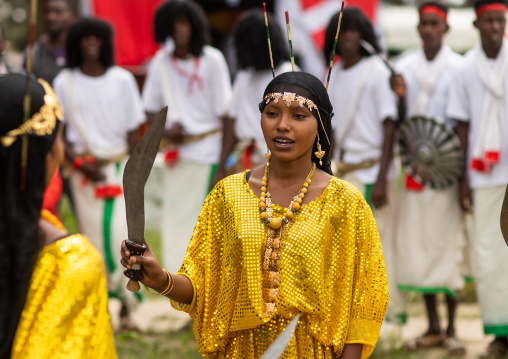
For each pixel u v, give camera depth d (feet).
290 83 14.67
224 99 33.12
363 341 14.56
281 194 14.93
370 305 14.65
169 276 14.03
